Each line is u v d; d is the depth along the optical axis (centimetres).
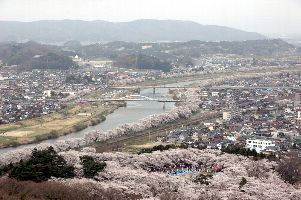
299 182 16362
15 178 14588
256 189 13950
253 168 17000
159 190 14600
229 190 13925
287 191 14262
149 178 15500
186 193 13688
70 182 14338
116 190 13925
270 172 16825
